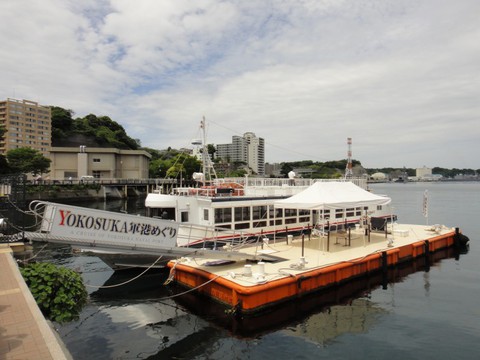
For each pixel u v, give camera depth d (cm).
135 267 1777
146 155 10300
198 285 1461
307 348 1055
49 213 1152
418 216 5191
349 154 3266
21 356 572
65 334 1157
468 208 6606
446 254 2300
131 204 6819
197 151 2205
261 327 1202
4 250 1225
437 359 984
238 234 1825
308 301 1402
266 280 1305
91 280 1742
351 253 1752
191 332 1170
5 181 1611
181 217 1781
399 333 1150
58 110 12306
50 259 2256
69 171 8888
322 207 1673
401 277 1772
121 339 1123
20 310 751
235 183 2311
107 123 13650
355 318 1271
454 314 1305
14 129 10469
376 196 2098
